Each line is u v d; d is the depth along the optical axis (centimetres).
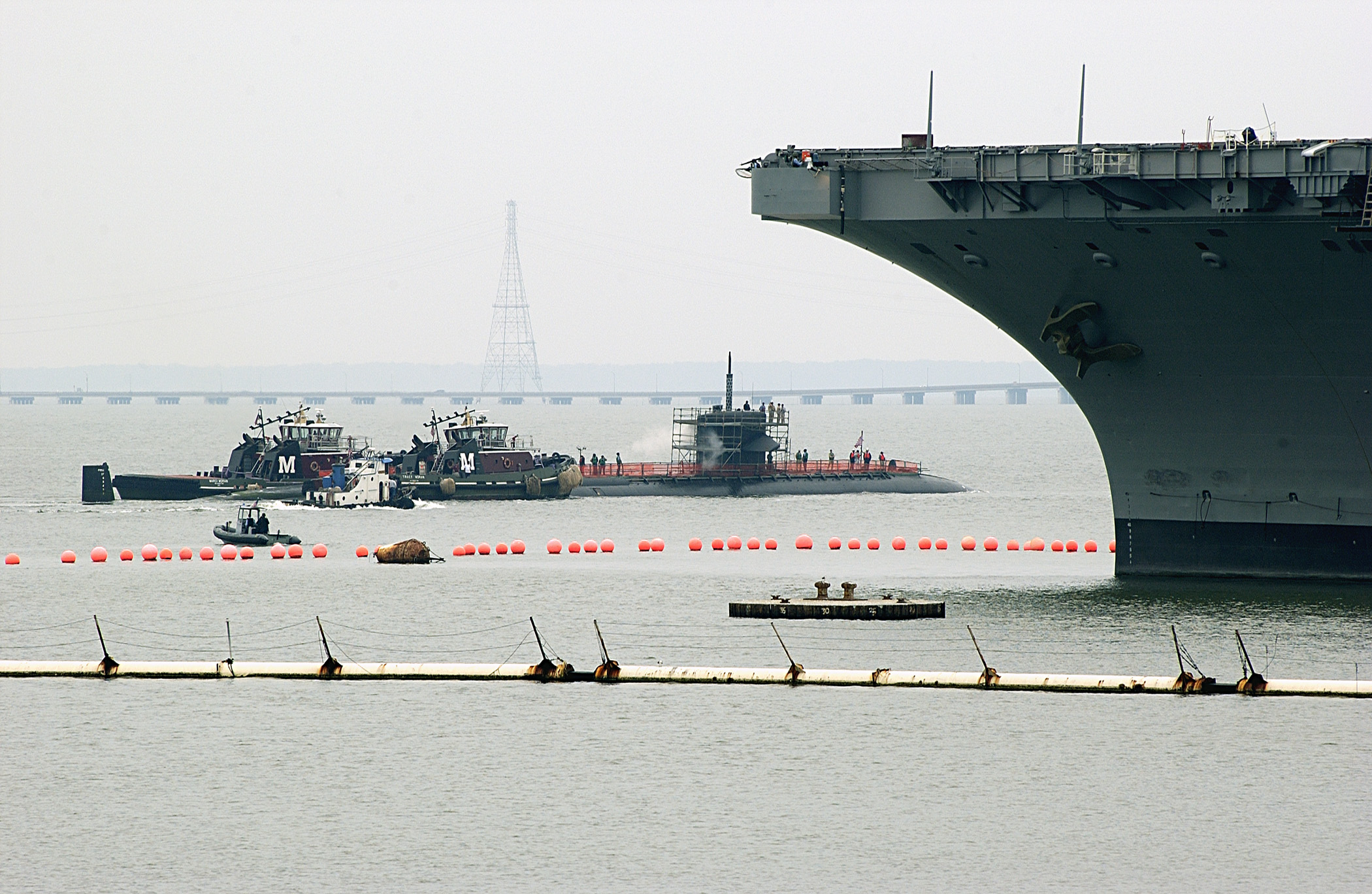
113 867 12369
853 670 17888
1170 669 18088
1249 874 12200
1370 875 12181
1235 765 14600
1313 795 13825
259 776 14438
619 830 13100
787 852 12619
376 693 17325
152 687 17638
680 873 12219
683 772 14525
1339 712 16288
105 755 15062
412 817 13400
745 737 15588
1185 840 12862
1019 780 14275
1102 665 18362
